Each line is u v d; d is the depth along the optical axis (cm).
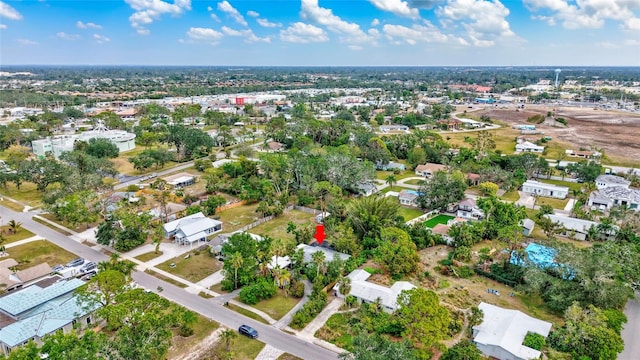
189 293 6550
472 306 6100
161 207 9700
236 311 6081
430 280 6975
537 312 6109
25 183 12612
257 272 6875
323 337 5469
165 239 8638
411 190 11894
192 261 7656
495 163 13912
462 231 8156
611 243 7138
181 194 10962
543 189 11644
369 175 11612
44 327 5294
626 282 6166
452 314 5931
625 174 13062
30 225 9300
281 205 10169
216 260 7725
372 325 5591
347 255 7700
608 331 4966
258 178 12131
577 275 6131
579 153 16000
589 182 12225
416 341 5197
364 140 15988
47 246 8225
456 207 10412
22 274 6781
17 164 12294
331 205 9450
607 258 6112
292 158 12419
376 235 8256
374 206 8650
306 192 11175
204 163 14000
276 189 11481
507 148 17488
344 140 16962
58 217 9625
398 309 5594
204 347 5247
